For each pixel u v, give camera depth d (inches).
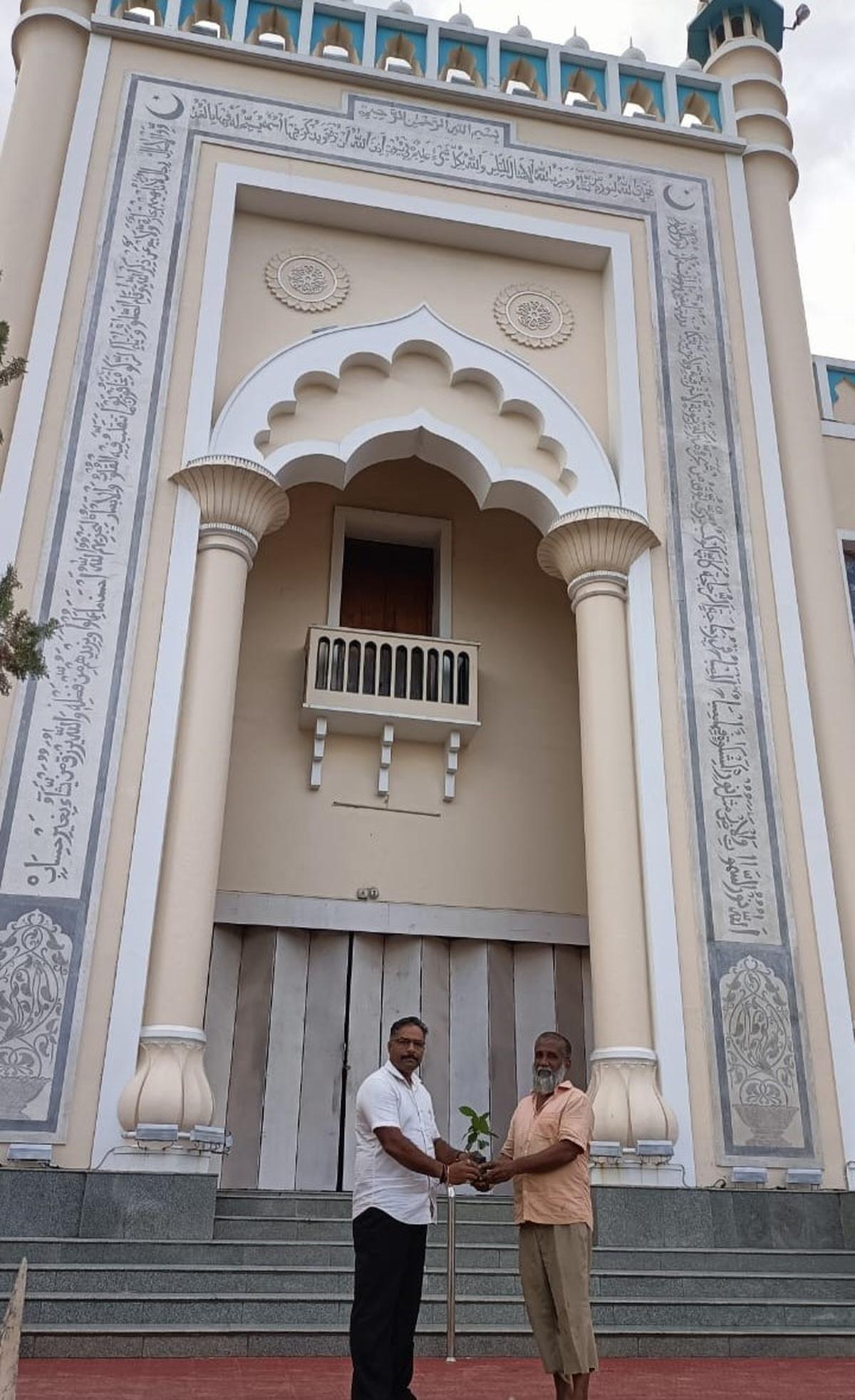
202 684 285.3
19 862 260.8
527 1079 350.9
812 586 335.3
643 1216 253.0
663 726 310.8
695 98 409.1
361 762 374.6
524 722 393.4
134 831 269.1
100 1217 231.5
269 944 350.0
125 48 355.9
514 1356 183.9
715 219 383.9
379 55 390.3
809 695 322.7
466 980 359.3
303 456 325.4
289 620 387.5
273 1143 328.5
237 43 364.2
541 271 373.1
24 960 252.5
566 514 330.6
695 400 354.3
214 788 276.1
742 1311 205.6
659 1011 278.1
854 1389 163.0
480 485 348.5
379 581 410.0
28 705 275.4
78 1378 156.3
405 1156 128.1
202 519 305.3
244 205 352.5
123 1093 244.4
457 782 380.8
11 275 312.7
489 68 388.5
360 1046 345.4
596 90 401.4
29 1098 242.1
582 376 359.6
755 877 297.3
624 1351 189.6
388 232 362.0
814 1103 276.2
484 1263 223.8
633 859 293.0
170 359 321.1
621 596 324.5
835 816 307.6
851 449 391.5
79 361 313.4
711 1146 267.1
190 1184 236.5
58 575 289.6
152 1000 254.5
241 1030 339.0
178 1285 201.6
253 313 342.6
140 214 335.9
